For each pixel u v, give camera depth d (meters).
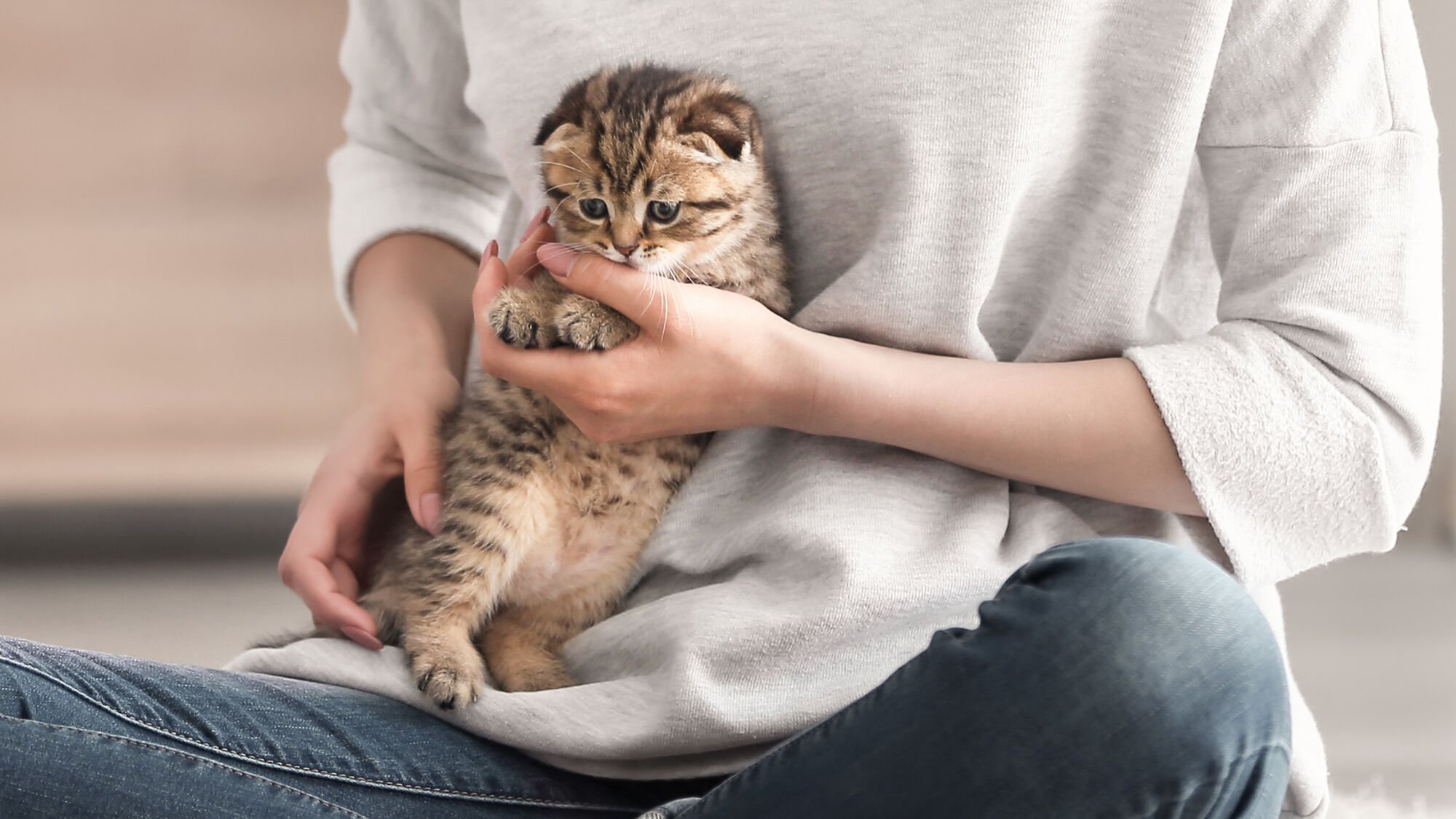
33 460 4.22
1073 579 1.10
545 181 1.71
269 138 4.25
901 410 1.41
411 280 1.92
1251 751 1.06
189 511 4.25
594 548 1.72
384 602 1.71
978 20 1.40
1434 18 3.91
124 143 4.19
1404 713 3.02
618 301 1.44
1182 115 1.41
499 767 1.37
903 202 1.43
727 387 1.43
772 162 1.57
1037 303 1.59
